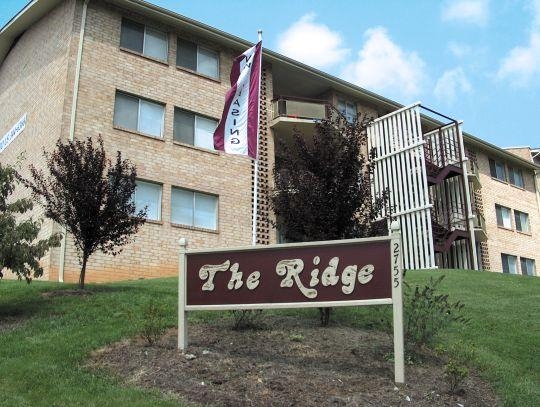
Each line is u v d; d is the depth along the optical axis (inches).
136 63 817.5
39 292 484.4
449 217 1037.2
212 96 888.9
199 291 326.6
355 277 297.6
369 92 1091.9
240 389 272.4
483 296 553.0
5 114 945.5
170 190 797.2
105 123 761.0
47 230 675.4
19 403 254.8
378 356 323.9
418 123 936.3
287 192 403.9
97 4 804.0
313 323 390.9
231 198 855.1
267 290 312.7
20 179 484.4
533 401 299.6
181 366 297.6
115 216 493.0
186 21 869.8
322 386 278.1
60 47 789.9
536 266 1363.2
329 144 408.8
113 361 310.7
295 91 1078.4
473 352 325.7
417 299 350.9
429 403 269.4
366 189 410.3
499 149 1330.0
